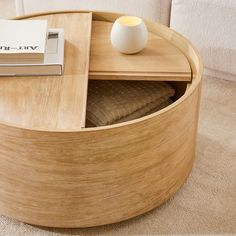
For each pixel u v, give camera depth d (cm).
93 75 170
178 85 194
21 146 136
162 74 171
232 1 212
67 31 192
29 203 149
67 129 133
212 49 228
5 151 139
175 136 151
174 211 165
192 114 158
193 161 180
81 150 135
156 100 182
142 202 155
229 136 201
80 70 168
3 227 159
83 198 146
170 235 157
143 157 145
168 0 237
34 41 167
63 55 171
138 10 241
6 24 176
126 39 176
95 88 183
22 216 154
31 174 142
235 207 168
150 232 158
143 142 141
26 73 164
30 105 150
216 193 173
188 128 158
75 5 255
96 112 170
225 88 230
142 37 177
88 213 150
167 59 179
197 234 158
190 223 161
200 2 220
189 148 166
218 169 184
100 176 142
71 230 158
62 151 135
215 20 220
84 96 154
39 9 263
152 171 150
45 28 175
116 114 170
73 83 161
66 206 148
